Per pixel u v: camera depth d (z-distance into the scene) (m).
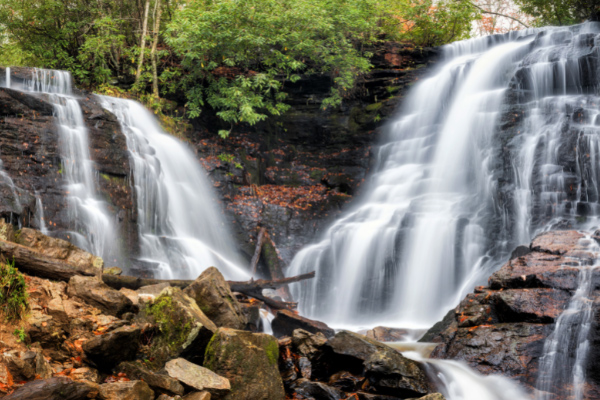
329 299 13.31
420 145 15.77
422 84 17.11
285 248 14.34
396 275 12.52
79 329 5.18
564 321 6.53
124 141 11.71
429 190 14.55
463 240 11.90
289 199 15.69
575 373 6.17
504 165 12.72
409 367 5.84
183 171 13.91
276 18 15.41
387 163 16.45
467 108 14.74
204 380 4.89
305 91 18.38
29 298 5.37
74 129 10.79
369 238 13.20
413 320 11.94
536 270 7.52
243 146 16.86
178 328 5.45
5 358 4.17
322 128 17.98
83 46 16.12
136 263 10.62
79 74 15.77
